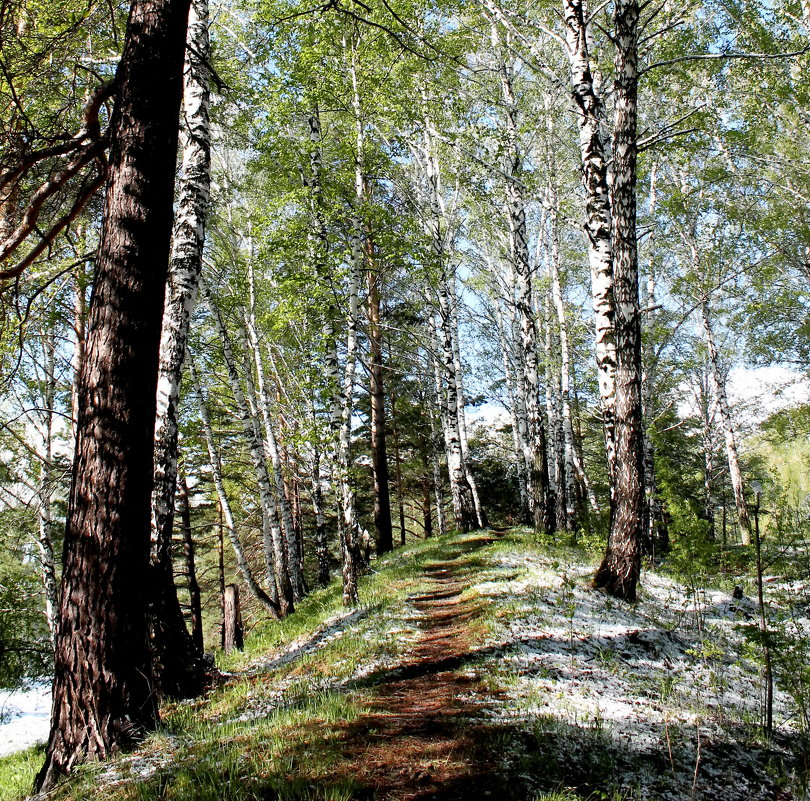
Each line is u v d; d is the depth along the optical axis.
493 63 16.12
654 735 4.68
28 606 13.26
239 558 13.64
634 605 8.67
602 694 5.39
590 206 10.10
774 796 4.18
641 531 9.08
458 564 13.73
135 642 4.18
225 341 13.84
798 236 17.66
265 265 14.84
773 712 5.69
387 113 12.63
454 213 19.91
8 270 4.55
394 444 30.58
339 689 5.69
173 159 4.53
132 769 3.79
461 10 13.55
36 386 12.70
